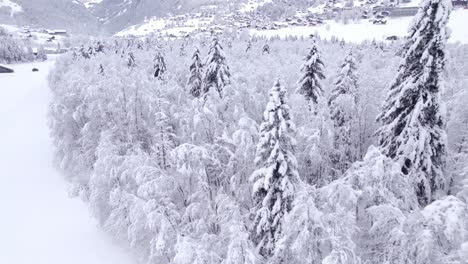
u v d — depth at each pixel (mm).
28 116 45875
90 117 25047
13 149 35531
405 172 14406
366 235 12648
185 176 15422
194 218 15109
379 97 22531
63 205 24391
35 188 27250
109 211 19219
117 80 23469
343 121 20297
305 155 15453
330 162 17781
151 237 16016
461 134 16375
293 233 11406
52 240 20703
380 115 15961
